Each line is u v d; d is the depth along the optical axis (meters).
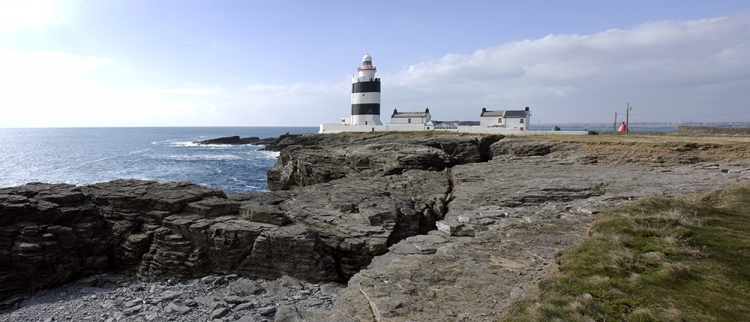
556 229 17.06
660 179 27.20
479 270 12.95
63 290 18.97
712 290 9.79
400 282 12.30
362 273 13.55
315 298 16.33
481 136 58.38
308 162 46.16
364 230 20.27
